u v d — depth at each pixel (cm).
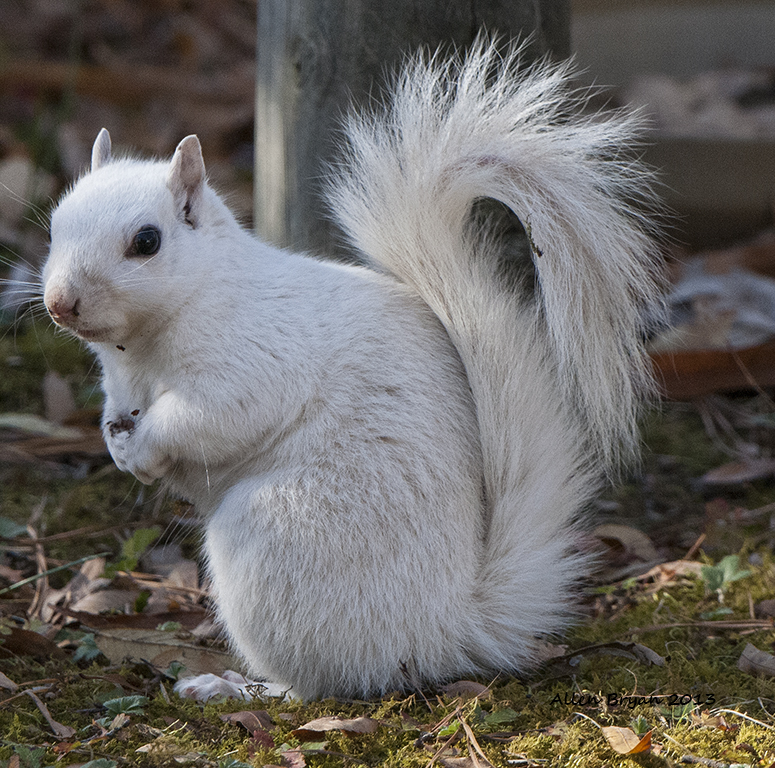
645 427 778
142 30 1451
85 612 527
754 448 746
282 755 409
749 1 1158
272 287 480
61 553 618
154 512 660
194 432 465
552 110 517
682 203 962
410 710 457
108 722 441
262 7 625
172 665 495
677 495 696
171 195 468
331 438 462
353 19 573
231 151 1213
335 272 502
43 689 467
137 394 501
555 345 501
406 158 496
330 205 607
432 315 505
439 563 465
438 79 560
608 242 488
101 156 524
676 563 590
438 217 493
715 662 495
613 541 618
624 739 411
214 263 472
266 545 456
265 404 463
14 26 1392
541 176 486
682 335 773
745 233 978
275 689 485
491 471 486
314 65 588
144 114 1262
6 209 968
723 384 755
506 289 548
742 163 955
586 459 527
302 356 468
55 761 409
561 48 592
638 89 1130
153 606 557
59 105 1251
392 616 460
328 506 455
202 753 411
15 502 670
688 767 404
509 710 446
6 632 496
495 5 568
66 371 815
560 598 514
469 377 486
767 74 1173
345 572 455
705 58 1173
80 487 676
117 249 451
